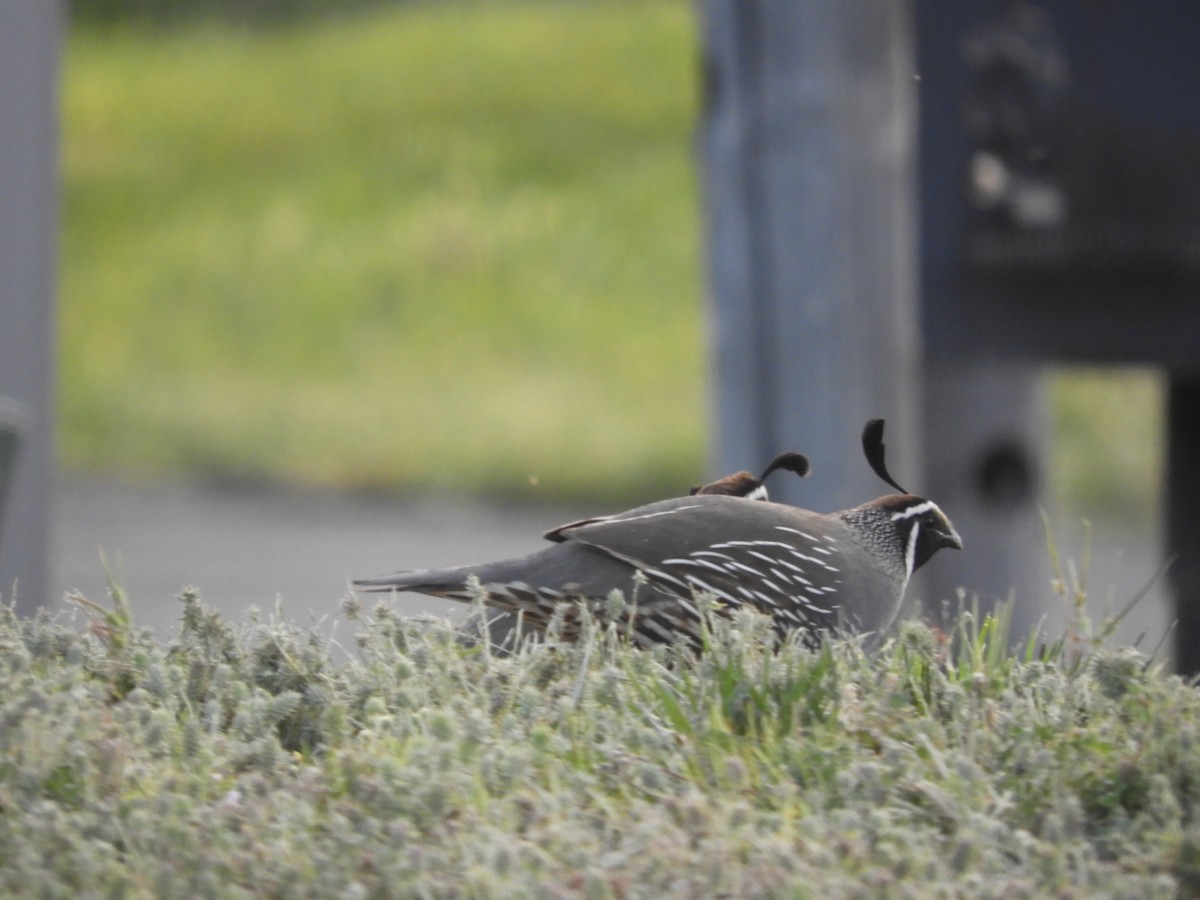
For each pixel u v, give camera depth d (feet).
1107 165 40.16
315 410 98.94
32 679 19.79
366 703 20.56
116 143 134.82
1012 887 16.39
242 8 158.71
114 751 18.35
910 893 16.16
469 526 81.61
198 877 16.37
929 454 43.65
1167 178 40.04
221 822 17.19
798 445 39.45
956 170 40.73
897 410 39.58
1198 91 39.65
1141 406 95.14
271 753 19.29
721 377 40.24
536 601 25.00
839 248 39.06
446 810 17.67
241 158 131.64
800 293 39.24
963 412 43.55
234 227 122.42
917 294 40.96
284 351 107.55
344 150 131.03
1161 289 40.34
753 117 39.40
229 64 147.33
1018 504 44.01
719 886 16.29
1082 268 40.27
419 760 18.22
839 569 25.98
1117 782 18.95
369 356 106.42
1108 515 86.74
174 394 101.60
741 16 39.32
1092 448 91.56
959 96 40.60
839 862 16.90
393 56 144.25
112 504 83.76
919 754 19.45
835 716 20.02
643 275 112.98
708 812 17.34
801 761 18.99
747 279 39.70
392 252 117.19
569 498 89.35
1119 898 16.66
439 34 147.43
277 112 137.90
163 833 17.12
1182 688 20.56
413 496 88.48
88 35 154.92
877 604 26.48
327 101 138.51
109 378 103.65
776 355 39.55
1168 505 44.70
